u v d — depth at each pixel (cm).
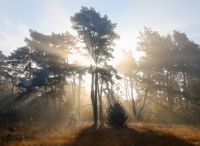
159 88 5528
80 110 5247
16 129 2806
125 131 2514
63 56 4878
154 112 5453
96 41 3734
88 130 2684
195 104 5491
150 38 5591
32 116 4366
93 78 3788
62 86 4747
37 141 2067
